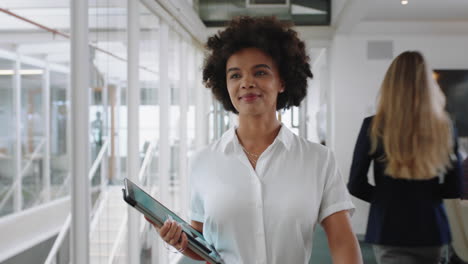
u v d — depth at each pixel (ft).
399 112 4.53
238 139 3.26
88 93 6.98
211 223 3.09
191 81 17.17
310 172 3.06
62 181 19.95
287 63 3.29
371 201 4.90
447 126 4.58
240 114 3.21
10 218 14.79
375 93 17.56
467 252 5.41
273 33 3.23
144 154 11.07
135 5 9.61
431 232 4.45
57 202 17.97
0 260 13.56
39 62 19.21
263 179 3.04
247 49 3.08
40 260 15.01
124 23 9.48
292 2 18.97
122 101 9.43
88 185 7.00
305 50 3.58
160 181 12.14
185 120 15.28
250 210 3.00
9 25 16.66
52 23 16.93
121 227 9.50
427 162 4.39
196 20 15.49
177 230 2.72
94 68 7.58
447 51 17.26
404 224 4.51
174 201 14.66
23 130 18.52
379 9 15.60
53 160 19.89
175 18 13.48
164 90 12.35
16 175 18.01
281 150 3.12
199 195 3.30
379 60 17.54
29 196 18.39
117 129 9.25
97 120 7.79
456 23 16.90
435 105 4.55
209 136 19.36
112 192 8.89
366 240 4.84
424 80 4.57
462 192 4.62
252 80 3.00
